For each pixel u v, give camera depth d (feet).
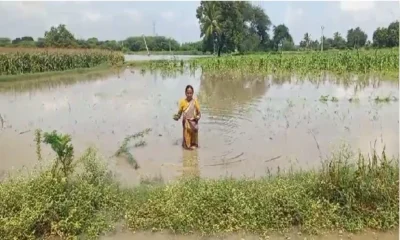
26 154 25.67
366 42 205.77
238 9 222.69
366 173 16.88
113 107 44.78
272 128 32.63
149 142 28.89
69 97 53.11
